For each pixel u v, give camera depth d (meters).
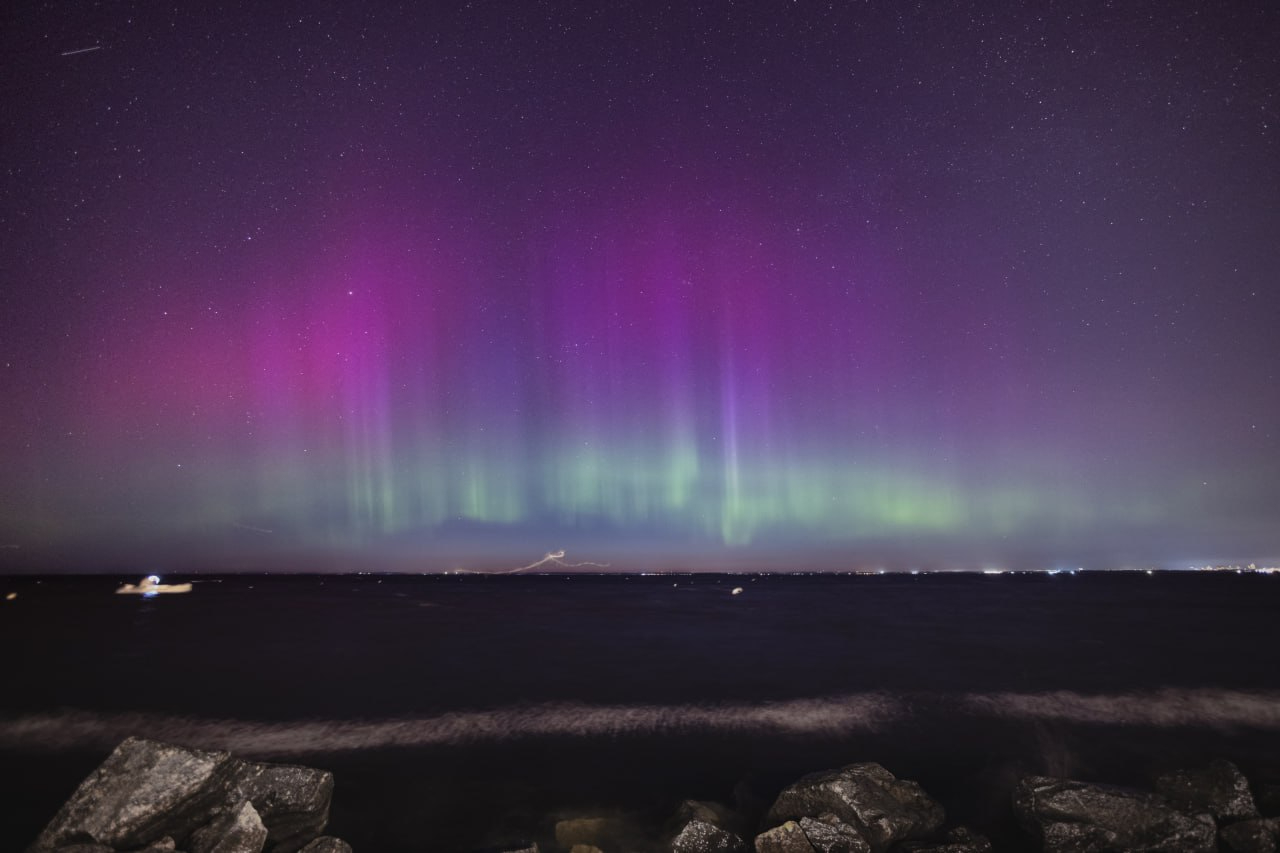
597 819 10.51
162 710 18.03
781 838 9.08
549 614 46.34
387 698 19.42
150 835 8.63
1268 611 47.12
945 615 44.78
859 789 10.00
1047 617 42.72
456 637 32.97
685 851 9.14
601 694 19.91
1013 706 17.80
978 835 9.47
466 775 12.89
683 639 32.16
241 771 9.72
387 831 10.38
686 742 14.90
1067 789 10.13
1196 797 10.12
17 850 9.94
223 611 48.91
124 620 41.31
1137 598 66.25
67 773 13.18
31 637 32.72
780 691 20.11
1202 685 20.20
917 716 16.86
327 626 37.91
